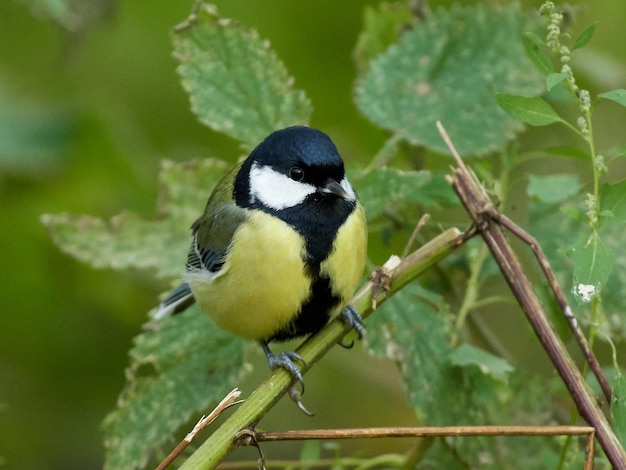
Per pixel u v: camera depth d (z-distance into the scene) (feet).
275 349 27.35
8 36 36.60
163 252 25.49
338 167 23.58
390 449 35.58
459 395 23.81
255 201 23.75
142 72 36.22
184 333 24.79
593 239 18.20
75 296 34.81
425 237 27.89
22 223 34.27
